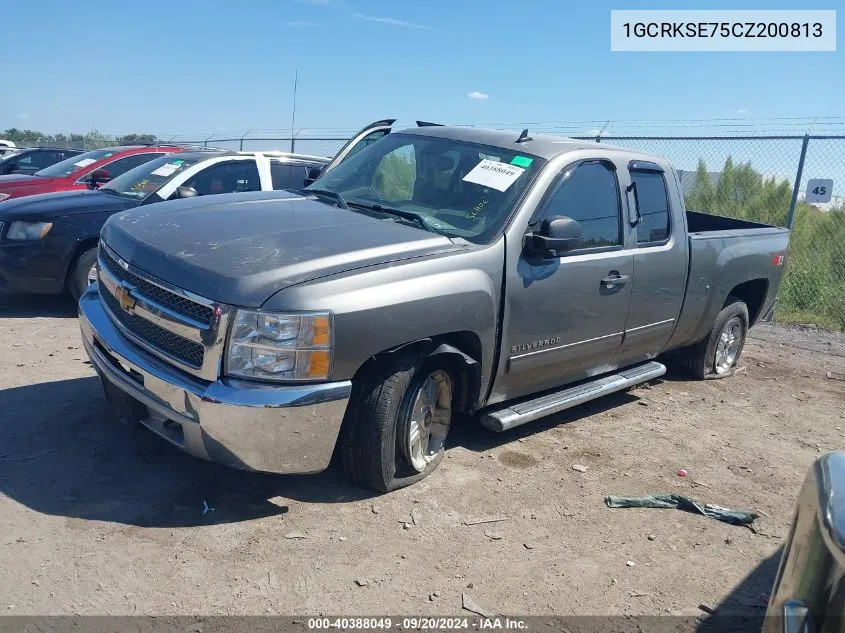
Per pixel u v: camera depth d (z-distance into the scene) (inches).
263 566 132.6
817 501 80.5
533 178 183.8
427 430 168.7
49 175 410.6
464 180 189.6
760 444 216.4
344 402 142.9
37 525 138.5
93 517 142.9
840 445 221.5
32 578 123.5
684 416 234.5
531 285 176.6
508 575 137.5
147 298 149.6
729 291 256.8
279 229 161.2
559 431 210.5
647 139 407.8
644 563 146.7
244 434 136.3
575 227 175.5
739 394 263.9
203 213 173.5
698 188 502.3
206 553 134.8
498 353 174.1
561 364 195.2
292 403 136.3
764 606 136.4
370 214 181.5
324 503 155.5
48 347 245.0
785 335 371.9
